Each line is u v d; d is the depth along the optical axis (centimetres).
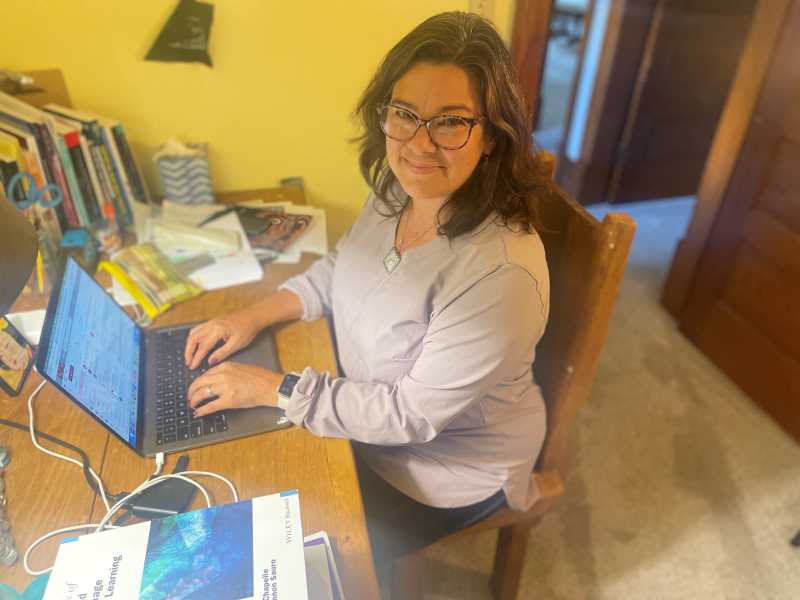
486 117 80
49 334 77
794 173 181
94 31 133
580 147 310
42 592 65
